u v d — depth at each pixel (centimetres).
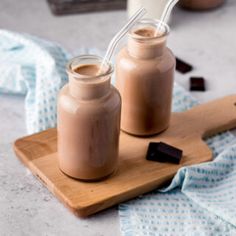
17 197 122
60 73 149
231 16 194
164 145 128
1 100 152
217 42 180
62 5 192
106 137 117
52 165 125
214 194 121
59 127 118
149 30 130
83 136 115
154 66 126
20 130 141
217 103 148
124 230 113
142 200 121
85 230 114
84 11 194
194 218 116
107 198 117
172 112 144
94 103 114
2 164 130
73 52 169
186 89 159
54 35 180
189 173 121
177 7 198
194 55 173
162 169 125
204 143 134
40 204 120
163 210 118
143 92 129
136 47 126
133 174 124
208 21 191
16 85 152
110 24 188
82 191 119
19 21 187
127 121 134
